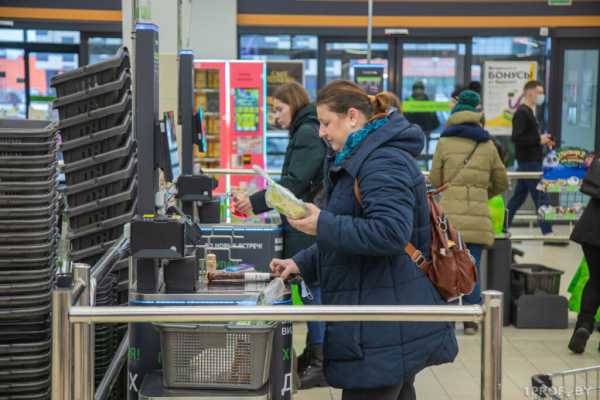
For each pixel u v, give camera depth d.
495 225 6.67
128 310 2.29
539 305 6.61
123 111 3.25
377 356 2.73
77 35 12.59
